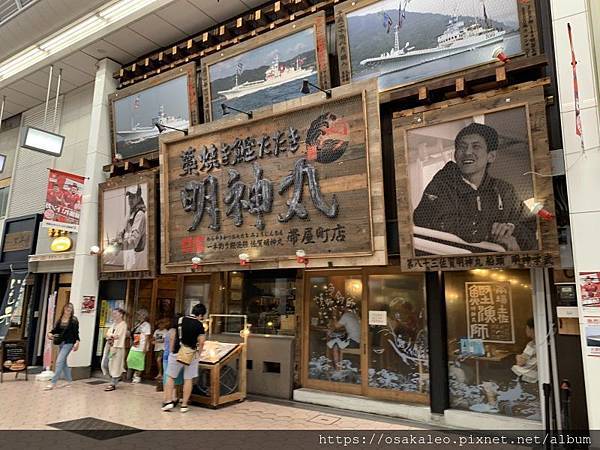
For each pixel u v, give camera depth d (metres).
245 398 7.35
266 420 6.07
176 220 8.49
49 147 9.52
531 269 5.66
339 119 6.70
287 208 7.11
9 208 13.20
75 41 10.30
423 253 5.86
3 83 12.03
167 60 9.86
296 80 7.68
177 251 8.43
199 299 9.08
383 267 7.04
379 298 7.00
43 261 11.09
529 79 5.64
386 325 6.86
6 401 7.08
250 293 8.45
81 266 9.76
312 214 6.86
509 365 5.77
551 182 5.08
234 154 7.78
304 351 7.59
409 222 5.98
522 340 5.74
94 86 11.30
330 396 6.91
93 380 9.21
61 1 9.62
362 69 6.96
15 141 13.89
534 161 5.18
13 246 12.39
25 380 9.08
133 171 9.77
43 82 11.86
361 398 6.73
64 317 8.58
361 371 6.94
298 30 7.64
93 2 9.41
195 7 8.84
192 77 8.98
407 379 6.54
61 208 9.47
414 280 6.73
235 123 7.70
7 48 11.12
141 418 6.12
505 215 5.34
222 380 7.00
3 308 11.81
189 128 8.30
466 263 5.57
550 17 5.73
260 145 7.46
